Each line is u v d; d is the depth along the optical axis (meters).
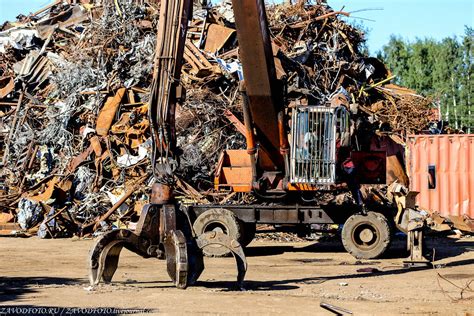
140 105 38.19
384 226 26.28
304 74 40.03
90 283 18.20
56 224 34.06
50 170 37.75
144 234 18.28
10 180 37.69
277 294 17.48
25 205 34.75
